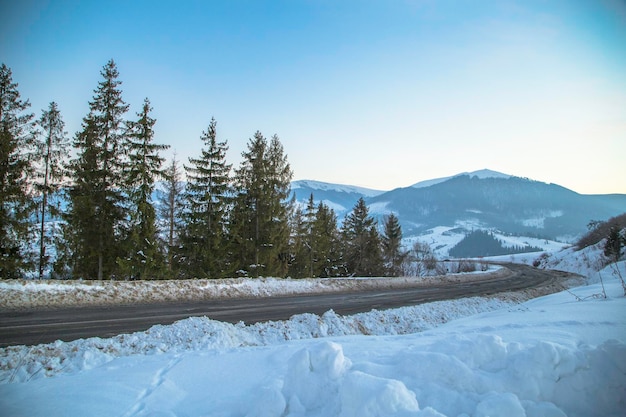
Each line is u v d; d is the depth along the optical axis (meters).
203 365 5.74
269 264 26.11
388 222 47.88
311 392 3.95
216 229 24.22
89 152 21.06
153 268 22.09
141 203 21.52
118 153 21.89
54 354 6.87
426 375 4.11
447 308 16.11
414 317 13.97
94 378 5.29
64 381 5.21
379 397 3.31
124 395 4.72
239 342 8.85
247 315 12.35
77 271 23.66
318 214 44.44
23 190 19.95
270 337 9.73
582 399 3.87
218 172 24.19
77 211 21.30
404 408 3.29
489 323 9.01
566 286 31.25
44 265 23.67
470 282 30.83
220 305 13.83
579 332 6.66
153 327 8.66
